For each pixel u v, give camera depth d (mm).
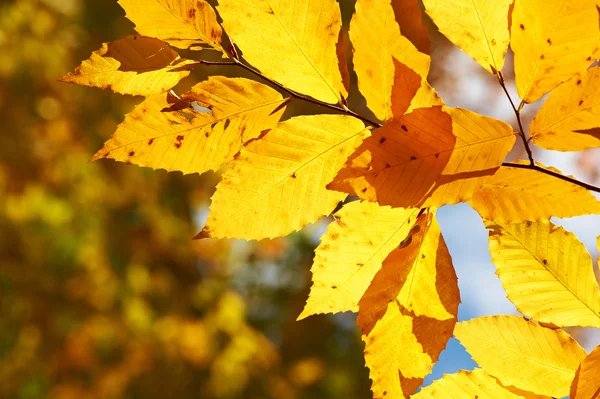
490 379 806
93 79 762
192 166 779
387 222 794
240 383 6480
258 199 776
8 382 5656
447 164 734
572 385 765
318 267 801
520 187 768
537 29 738
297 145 773
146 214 6613
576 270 806
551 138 748
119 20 6102
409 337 791
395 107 750
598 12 729
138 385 6176
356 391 7246
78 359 5887
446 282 790
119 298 6070
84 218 6027
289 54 766
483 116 732
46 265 5758
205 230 773
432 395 803
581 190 764
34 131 5930
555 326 809
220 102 771
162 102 769
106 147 771
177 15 759
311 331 7508
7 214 5602
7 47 5789
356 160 734
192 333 6383
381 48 760
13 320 5699
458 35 755
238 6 757
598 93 738
